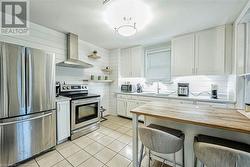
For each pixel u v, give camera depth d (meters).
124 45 4.00
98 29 2.75
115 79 4.40
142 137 1.26
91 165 1.81
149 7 1.88
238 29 2.06
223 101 2.41
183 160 1.43
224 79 2.83
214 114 1.34
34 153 1.92
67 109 2.51
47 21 2.40
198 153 1.01
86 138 2.65
